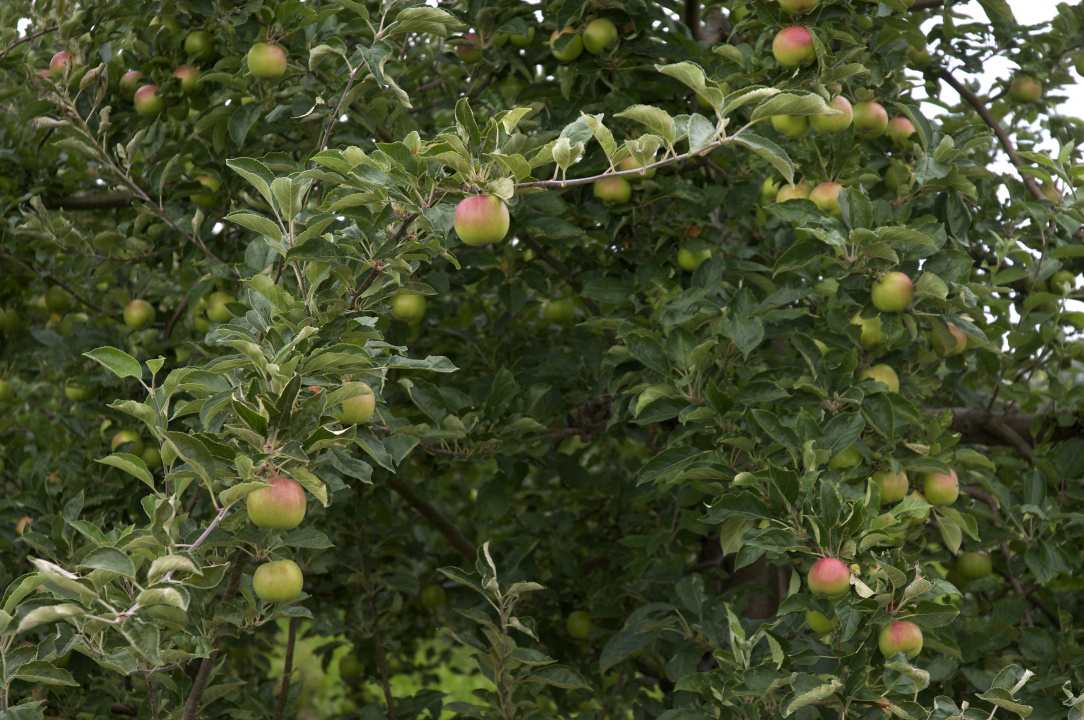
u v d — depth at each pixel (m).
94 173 3.92
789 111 2.12
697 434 3.38
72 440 4.02
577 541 4.58
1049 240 3.59
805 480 2.48
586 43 3.49
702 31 4.65
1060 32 4.14
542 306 4.90
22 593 1.98
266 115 3.52
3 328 4.32
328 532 4.14
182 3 3.41
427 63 3.85
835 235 2.73
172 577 2.16
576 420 4.47
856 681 2.32
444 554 5.16
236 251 3.85
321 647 5.11
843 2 3.06
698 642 3.37
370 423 2.64
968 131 3.26
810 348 2.86
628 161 3.36
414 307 3.50
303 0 3.44
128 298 4.08
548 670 3.07
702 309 2.96
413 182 2.13
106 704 3.31
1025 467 3.69
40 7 3.74
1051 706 3.01
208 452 1.97
